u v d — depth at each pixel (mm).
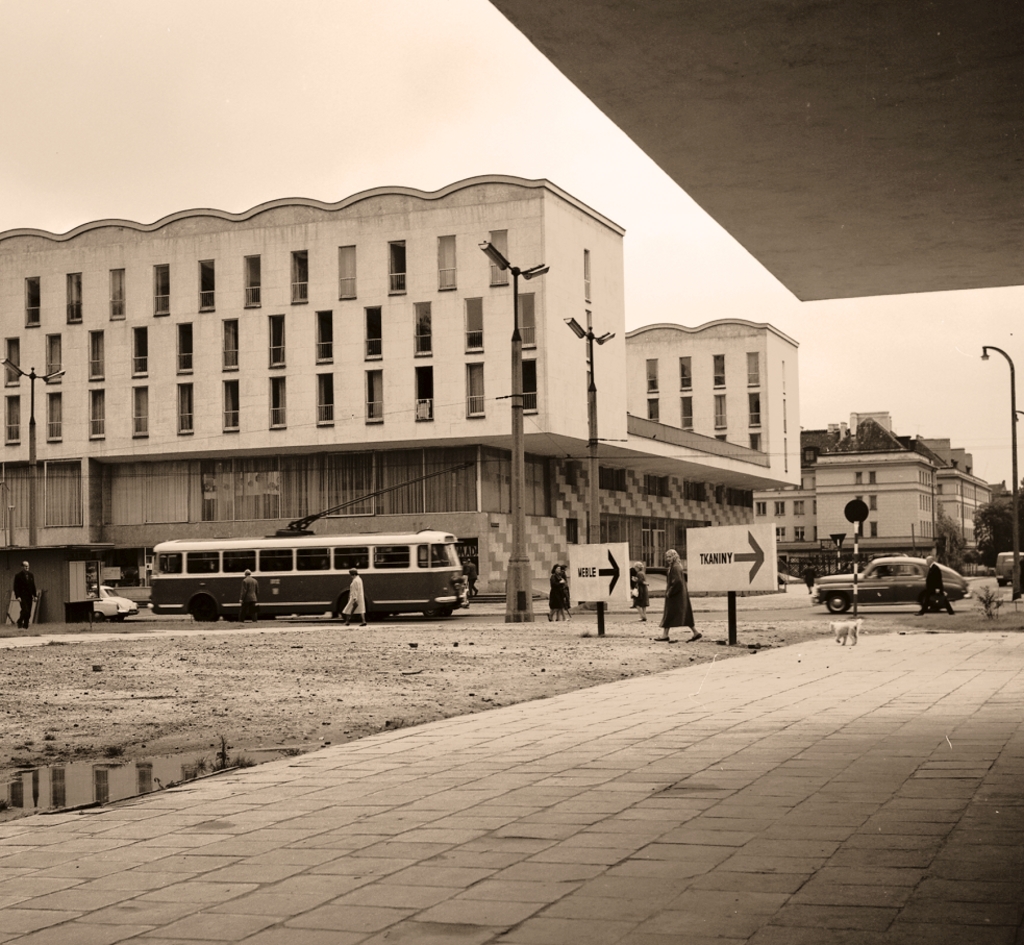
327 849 6809
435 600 42281
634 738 11000
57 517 65062
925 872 5895
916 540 121562
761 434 90000
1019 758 9242
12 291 66000
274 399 61344
